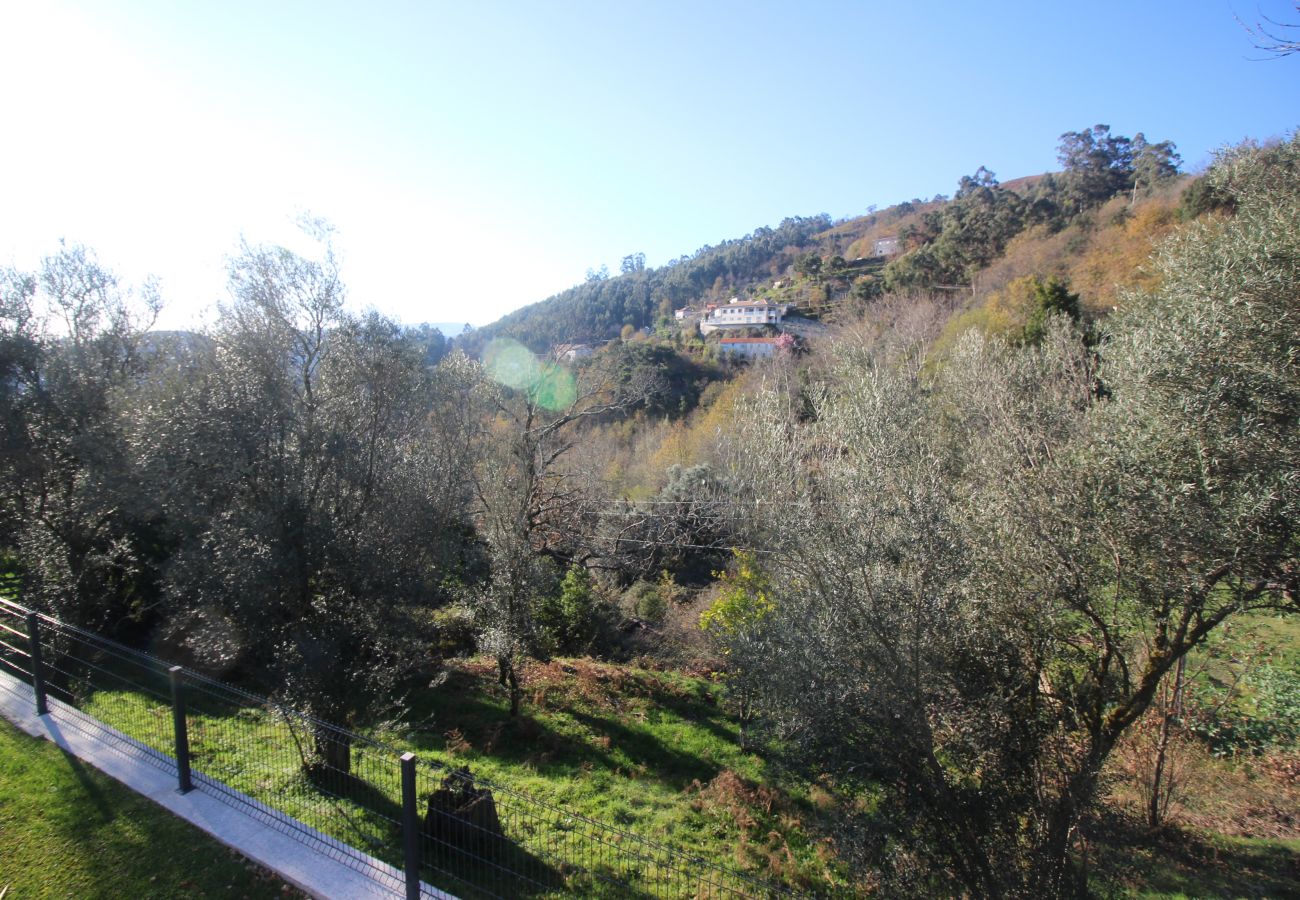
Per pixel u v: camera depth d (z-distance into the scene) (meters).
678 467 33.91
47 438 12.94
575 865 8.43
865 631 7.97
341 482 9.71
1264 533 6.35
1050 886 7.38
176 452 8.74
